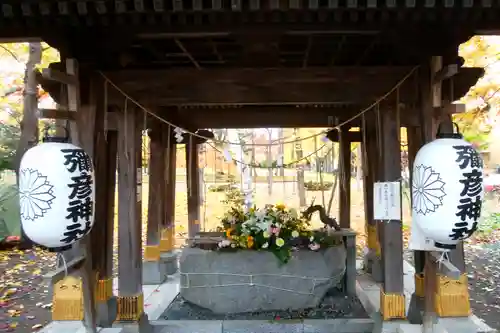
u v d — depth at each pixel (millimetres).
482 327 4410
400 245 4402
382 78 4242
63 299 4039
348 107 7281
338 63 5402
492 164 17766
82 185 3293
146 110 4484
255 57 4074
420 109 4070
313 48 4852
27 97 8773
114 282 6973
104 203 4414
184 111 7477
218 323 4898
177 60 5094
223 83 4297
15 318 5637
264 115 7453
